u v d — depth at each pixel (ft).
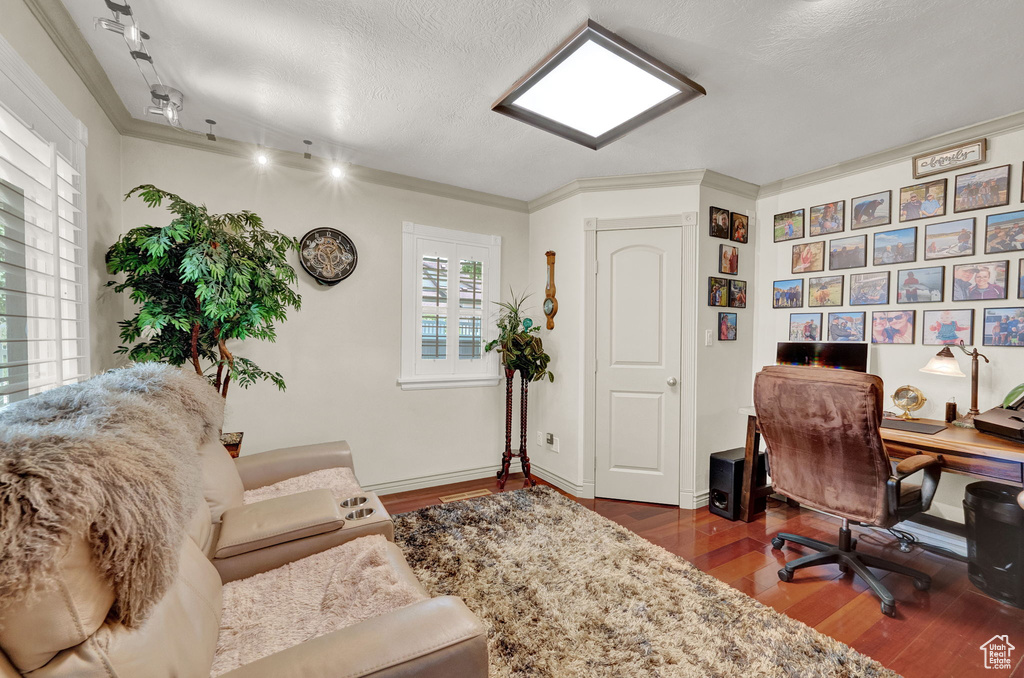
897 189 8.53
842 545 7.02
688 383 9.82
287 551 4.51
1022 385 6.98
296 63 5.96
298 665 2.39
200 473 3.54
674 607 5.90
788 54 5.69
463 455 11.53
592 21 5.09
